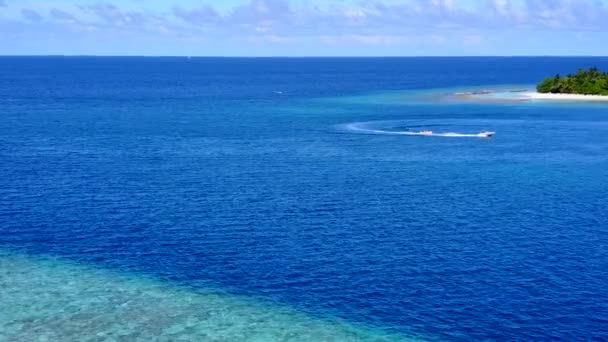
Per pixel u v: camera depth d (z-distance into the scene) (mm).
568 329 31312
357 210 51875
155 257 41156
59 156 75750
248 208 52375
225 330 31594
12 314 33156
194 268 39312
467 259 40312
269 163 72125
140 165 70562
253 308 33938
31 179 62906
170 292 35906
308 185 60906
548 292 35312
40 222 48500
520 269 38594
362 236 45000
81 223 48219
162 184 61031
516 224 47781
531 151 79812
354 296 35188
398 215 50375
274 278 37656
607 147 82500
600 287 35938
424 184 61344
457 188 59688
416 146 84062
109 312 33500
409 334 31062
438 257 40688
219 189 59156
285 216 50031
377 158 75312
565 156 76375
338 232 45938
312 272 38469
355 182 62250
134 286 36688
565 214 50594
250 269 39031
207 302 34656
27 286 36656
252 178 64062
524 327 31531
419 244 43250
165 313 33406
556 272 38125
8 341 30375
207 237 44875
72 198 55594
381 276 37719
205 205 53312
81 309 33812
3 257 41188
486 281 36844
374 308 33812
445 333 31109
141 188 59406
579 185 60938
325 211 51531
